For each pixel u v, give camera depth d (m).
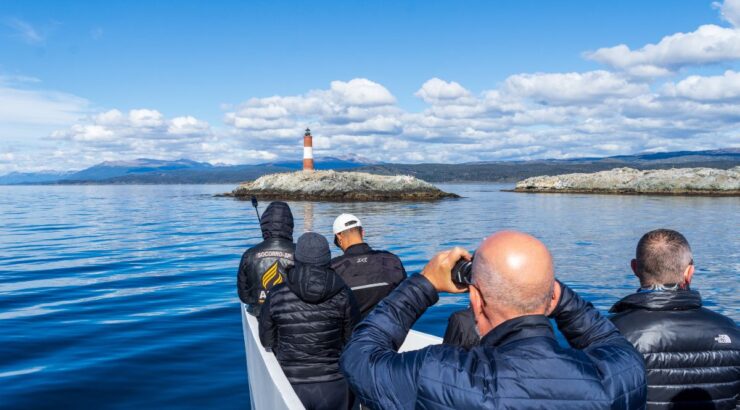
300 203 52.62
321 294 3.30
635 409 1.41
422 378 1.42
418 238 20.58
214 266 13.86
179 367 6.04
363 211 39.66
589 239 20.09
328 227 25.94
